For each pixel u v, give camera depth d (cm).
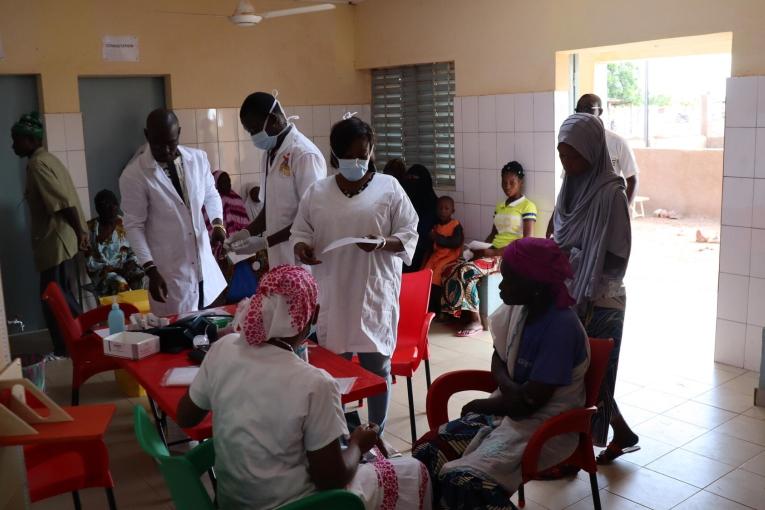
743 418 392
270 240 366
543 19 548
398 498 225
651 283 681
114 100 597
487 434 265
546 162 565
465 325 570
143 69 592
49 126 554
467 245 595
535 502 317
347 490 203
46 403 207
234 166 650
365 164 321
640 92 1201
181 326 325
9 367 214
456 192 649
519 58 571
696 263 758
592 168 323
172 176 396
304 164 361
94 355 377
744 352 459
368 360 333
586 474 339
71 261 567
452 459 264
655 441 369
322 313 332
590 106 499
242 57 642
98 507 322
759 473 336
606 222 316
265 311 196
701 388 432
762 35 425
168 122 376
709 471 339
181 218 397
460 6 608
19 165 560
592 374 266
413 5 647
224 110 637
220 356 205
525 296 257
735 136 443
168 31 600
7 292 568
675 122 1293
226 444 199
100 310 399
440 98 660
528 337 261
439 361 496
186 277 405
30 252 575
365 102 727
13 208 562
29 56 541
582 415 258
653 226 991
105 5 567
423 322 373
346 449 208
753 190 439
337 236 325
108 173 603
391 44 674
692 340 516
